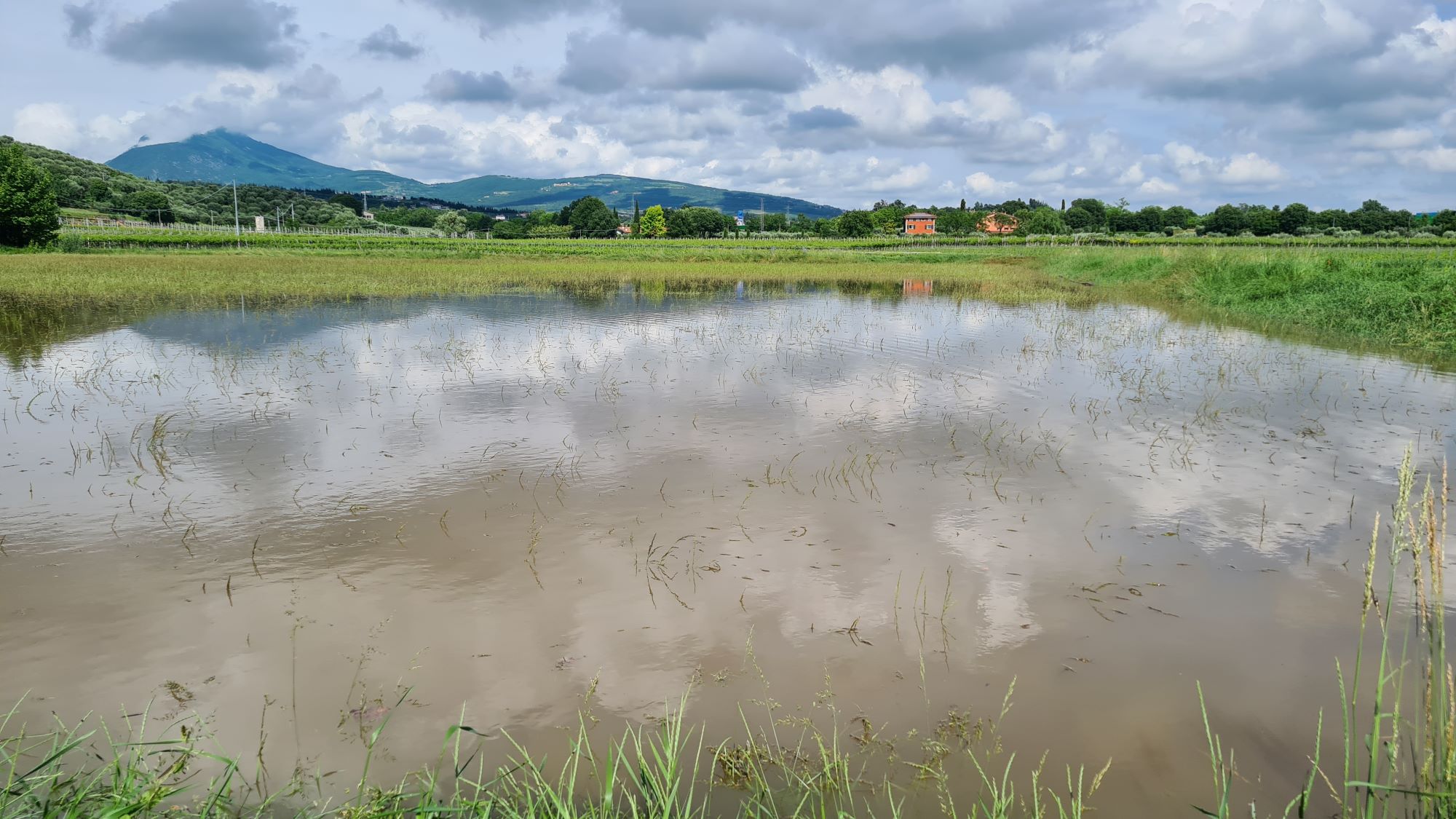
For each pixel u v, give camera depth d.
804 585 4.46
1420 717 2.51
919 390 9.40
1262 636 3.92
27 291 20.03
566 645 3.85
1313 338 13.70
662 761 3.08
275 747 3.12
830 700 3.45
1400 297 14.12
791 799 2.88
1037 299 20.69
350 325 14.70
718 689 3.53
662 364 11.02
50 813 2.61
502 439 7.25
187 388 9.26
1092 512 5.53
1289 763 3.04
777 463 6.58
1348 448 7.03
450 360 11.18
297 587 4.41
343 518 5.38
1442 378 10.10
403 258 41.94
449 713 3.35
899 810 2.81
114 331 13.79
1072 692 3.49
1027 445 7.13
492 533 5.13
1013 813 2.80
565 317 16.38
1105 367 10.88
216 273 26.56
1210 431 7.61
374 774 2.98
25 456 6.68
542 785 2.67
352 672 3.62
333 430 7.52
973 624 4.04
